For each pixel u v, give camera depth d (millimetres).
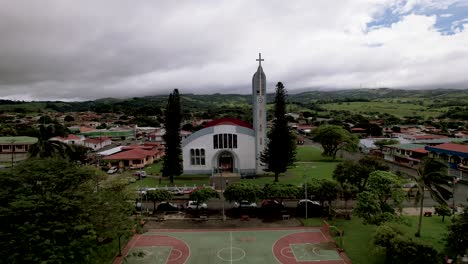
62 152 54656
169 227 44719
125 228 32469
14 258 20812
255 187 48312
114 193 36875
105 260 34812
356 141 96188
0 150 97188
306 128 177625
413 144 96125
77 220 26188
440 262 29438
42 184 28094
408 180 55312
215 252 36875
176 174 69875
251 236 41438
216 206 53344
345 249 36719
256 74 76000
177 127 69438
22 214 23344
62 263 22375
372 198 38406
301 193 47688
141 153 88125
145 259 35188
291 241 39688
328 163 89812
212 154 77812
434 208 47969
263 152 74625
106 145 130250
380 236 31000
